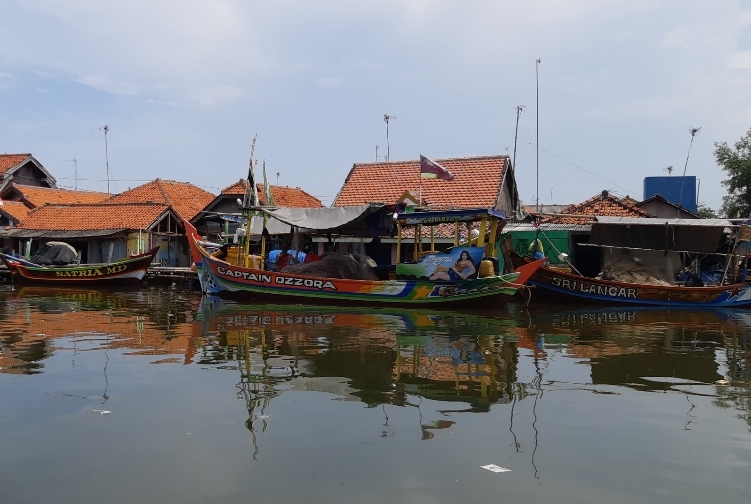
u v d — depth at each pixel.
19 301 20.44
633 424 6.95
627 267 20.97
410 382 8.70
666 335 13.30
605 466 5.76
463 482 5.38
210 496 5.11
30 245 31.77
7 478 5.45
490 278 17.44
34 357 10.34
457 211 17.98
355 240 23.56
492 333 13.30
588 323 15.23
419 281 17.98
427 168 18.64
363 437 6.42
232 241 28.06
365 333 12.99
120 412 7.23
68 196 41.88
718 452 6.14
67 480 5.41
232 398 7.80
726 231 21.00
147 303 19.48
